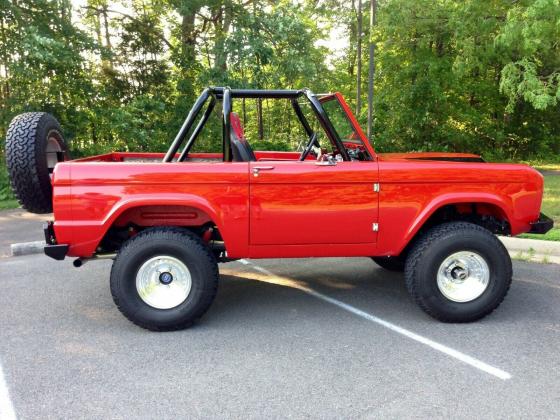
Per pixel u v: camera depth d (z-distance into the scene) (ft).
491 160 58.85
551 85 36.88
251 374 10.97
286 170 13.03
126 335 13.19
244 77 45.27
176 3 47.70
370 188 13.33
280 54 46.11
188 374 11.01
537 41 33.65
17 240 23.07
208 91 14.21
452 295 13.62
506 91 37.01
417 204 13.50
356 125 13.67
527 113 63.93
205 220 13.85
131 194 12.72
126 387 10.48
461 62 42.73
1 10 37.11
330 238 13.51
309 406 9.67
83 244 12.75
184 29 50.57
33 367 11.40
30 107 38.81
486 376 10.78
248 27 45.34
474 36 42.75
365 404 9.73
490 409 9.52
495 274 13.53
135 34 49.78
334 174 13.15
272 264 19.99
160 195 12.76
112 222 12.69
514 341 12.54
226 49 43.62
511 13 35.04
